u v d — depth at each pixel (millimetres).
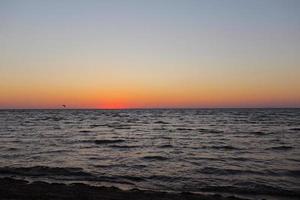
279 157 23406
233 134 44656
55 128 58625
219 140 36594
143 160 22328
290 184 15117
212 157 23672
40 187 13289
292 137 39625
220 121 84500
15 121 87500
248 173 17641
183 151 27281
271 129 53281
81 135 43781
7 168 18250
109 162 21453
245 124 69125
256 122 76688
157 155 24781
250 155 24609
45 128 58406
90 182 15688
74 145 31641
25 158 23062
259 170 18375
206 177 16766
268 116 116938
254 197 13070
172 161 21922
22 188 13102
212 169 18828
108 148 29391
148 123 78125
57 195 12211
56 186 13508
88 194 12359
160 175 17234
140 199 11828
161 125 68938
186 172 18062
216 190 14141
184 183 15461
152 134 45688
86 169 18812
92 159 22797
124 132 49781
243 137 40094
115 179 16328
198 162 21469
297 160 21953
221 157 23656
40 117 121688
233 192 13828
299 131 48781
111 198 11914
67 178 16406
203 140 36750
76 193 12477
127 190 13156
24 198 11930
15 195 12195
